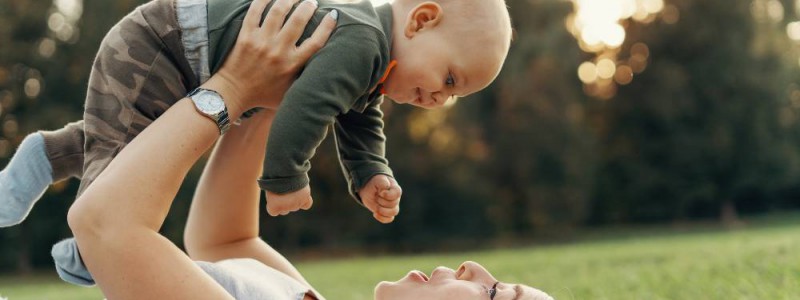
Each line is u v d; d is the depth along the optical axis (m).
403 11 2.39
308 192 2.18
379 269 14.02
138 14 2.22
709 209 32.75
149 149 1.91
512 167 29.23
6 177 2.28
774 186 31.98
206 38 2.19
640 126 32.31
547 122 28.48
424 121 28.64
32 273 24.45
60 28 25.89
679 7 31.75
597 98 32.19
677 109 31.58
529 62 28.06
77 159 2.33
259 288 2.21
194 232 2.60
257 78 2.11
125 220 1.84
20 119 25.25
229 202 2.53
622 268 8.58
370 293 7.66
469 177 28.47
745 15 31.14
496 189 29.44
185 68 2.21
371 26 2.27
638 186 32.00
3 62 24.95
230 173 2.51
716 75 31.39
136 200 1.86
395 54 2.37
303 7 2.16
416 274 2.49
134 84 2.16
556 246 24.39
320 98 2.12
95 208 1.85
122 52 2.17
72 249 2.01
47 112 24.89
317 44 2.18
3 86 25.05
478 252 25.20
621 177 32.25
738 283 5.23
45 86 25.50
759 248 8.56
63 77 25.61
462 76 2.41
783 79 31.61
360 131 2.62
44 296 10.41
